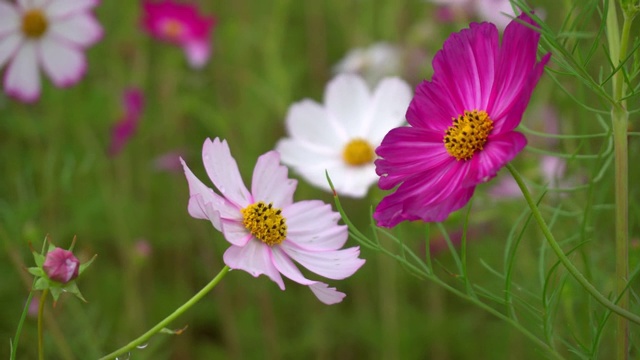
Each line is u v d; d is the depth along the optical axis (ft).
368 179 2.80
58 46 3.26
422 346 3.78
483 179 2.09
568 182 2.91
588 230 2.46
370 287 4.11
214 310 4.03
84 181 4.07
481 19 3.40
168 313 3.99
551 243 2.11
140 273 4.00
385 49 4.30
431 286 3.81
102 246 4.21
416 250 3.81
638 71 2.21
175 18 4.14
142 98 4.00
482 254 3.61
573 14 2.67
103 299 3.85
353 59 4.40
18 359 3.26
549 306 2.24
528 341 3.30
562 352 2.83
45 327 2.98
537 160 3.06
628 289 2.24
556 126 3.09
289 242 2.28
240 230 2.25
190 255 4.19
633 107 2.54
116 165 4.33
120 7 4.78
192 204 2.17
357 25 4.69
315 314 3.88
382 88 2.90
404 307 3.88
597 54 2.80
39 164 3.90
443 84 2.21
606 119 2.81
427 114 2.21
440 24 4.18
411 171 2.20
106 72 4.60
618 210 2.23
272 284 4.08
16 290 3.47
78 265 2.19
